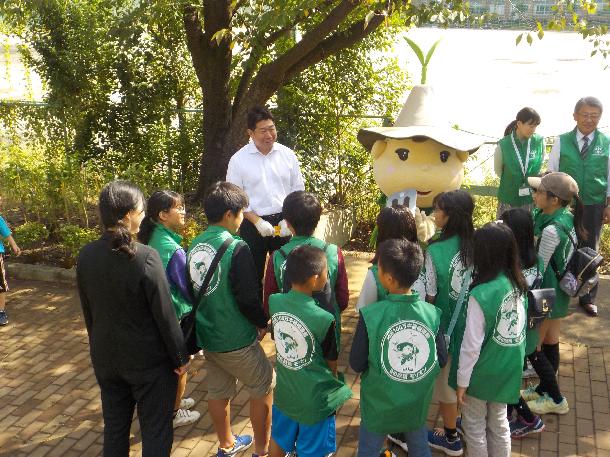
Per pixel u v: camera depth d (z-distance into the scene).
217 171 7.88
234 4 6.31
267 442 3.65
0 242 5.59
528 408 3.82
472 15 6.02
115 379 3.04
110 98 8.44
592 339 5.11
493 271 3.08
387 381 2.92
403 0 5.67
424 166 4.60
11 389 4.57
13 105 8.48
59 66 7.98
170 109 8.49
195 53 7.43
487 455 3.27
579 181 5.31
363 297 3.27
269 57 8.12
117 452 3.07
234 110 7.89
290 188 5.20
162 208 3.49
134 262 2.83
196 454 3.79
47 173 7.43
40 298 6.21
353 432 3.98
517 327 3.12
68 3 7.98
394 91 8.05
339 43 7.18
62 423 4.15
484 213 7.53
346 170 8.04
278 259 3.46
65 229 6.75
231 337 3.30
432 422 4.05
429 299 3.42
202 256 3.28
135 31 6.98
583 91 20.17
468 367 3.10
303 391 3.07
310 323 3.00
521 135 5.65
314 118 7.84
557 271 3.89
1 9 6.96
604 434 3.90
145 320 2.94
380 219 3.40
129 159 8.39
